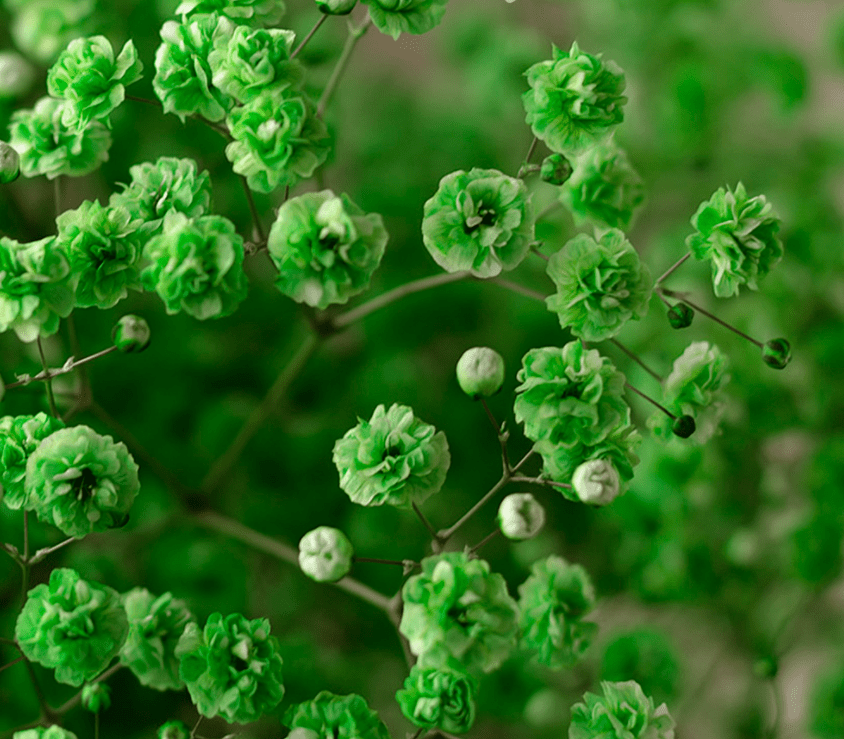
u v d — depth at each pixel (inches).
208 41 11.0
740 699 12.9
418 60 15.9
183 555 12.7
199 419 13.0
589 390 10.9
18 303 10.9
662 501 12.4
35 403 12.2
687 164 13.3
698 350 11.3
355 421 13.0
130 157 12.7
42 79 12.6
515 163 13.6
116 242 11.0
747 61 13.2
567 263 11.0
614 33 13.5
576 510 13.2
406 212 13.1
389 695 13.2
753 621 12.8
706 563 12.5
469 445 13.0
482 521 13.0
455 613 10.8
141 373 12.9
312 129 11.0
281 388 12.2
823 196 13.4
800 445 13.2
